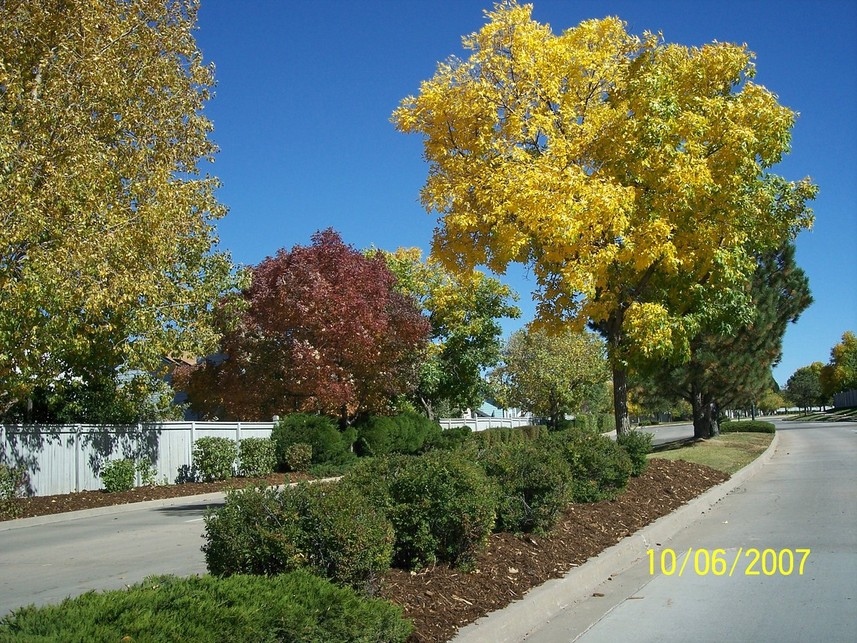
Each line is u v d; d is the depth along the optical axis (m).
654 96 13.87
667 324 13.88
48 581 9.97
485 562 8.15
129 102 20.17
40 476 21.11
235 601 4.74
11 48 18.42
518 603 7.10
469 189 14.30
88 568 10.88
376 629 5.25
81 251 16.61
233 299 26.00
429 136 14.66
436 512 7.49
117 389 23.97
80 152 17.05
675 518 12.43
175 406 31.47
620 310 15.41
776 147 14.38
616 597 8.19
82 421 25.98
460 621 6.40
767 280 31.80
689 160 13.66
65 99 17.50
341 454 28.94
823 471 21.11
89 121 18.42
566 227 12.59
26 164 15.88
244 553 6.17
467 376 42.50
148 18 20.94
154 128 20.61
